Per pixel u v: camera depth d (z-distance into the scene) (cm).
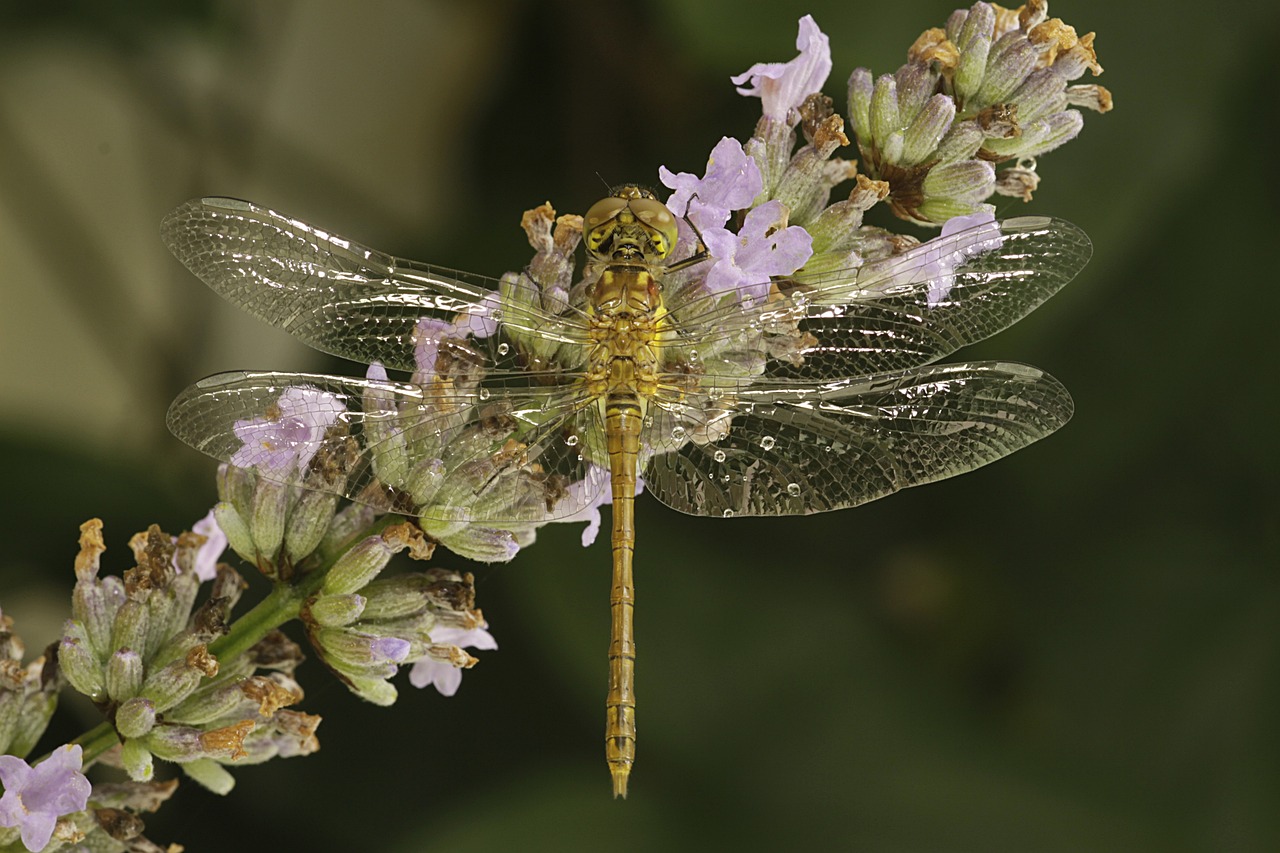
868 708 66
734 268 59
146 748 59
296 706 66
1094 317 67
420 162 77
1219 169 67
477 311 60
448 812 66
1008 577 67
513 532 60
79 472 66
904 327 60
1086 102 60
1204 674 66
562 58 70
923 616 67
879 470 60
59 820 59
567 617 66
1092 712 66
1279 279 67
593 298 61
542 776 66
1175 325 67
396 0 76
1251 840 65
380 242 77
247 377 59
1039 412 60
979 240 60
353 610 59
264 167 74
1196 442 67
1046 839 65
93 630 59
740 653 66
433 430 60
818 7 65
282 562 59
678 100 69
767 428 61
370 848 66
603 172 69
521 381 60
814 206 60
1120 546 67
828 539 67
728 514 60
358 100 77
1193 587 66
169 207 79
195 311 75
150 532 59
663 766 65
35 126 76
